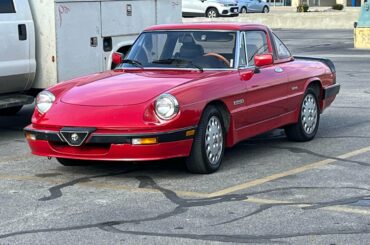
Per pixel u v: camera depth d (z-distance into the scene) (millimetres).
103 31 10789
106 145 7289
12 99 10031
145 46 8867
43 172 8148
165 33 8867
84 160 8023
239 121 8172
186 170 8016
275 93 8844
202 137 7590
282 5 57656
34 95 10727
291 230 5859
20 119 12195
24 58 10055
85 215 6359
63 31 10148
